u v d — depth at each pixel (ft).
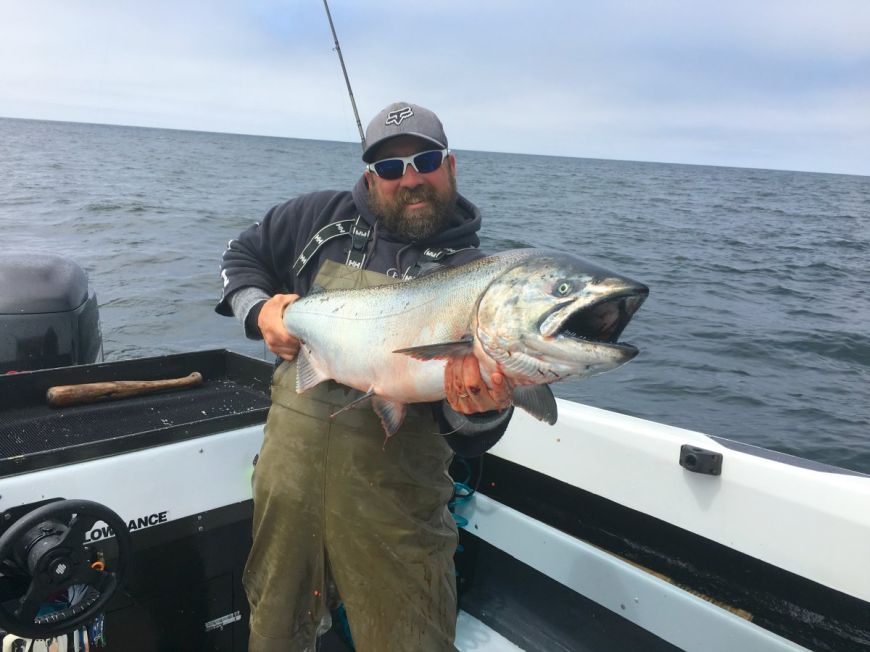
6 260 12.21
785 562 7.09
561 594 9.11
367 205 7.73
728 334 31.27
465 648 8.95
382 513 6.68
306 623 7.36
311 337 7.28
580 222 75.25
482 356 6.06
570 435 8.94
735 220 97.25
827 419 21.33
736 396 23.09
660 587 7.84
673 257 53.83
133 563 7.22
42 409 8.48
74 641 6.45
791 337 31.17
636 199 127.24
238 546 8.05
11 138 217.77
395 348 6.66
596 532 8.98
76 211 57.06
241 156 208.54
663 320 33.32
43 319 11.81
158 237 46.85
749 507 7.36
